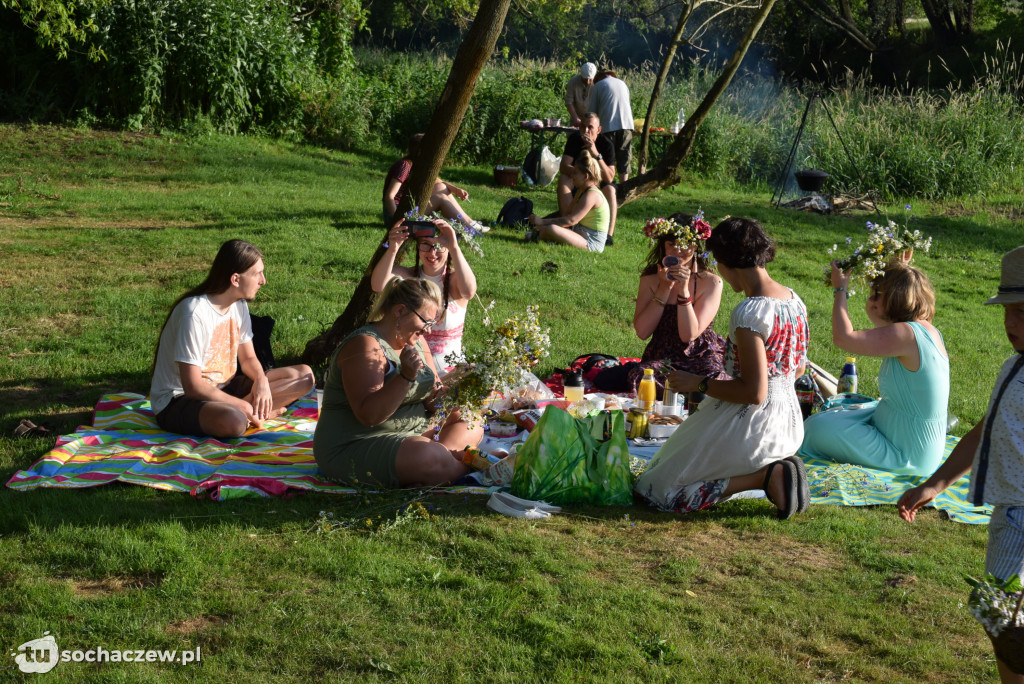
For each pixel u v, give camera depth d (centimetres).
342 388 469
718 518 459
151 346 688
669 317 603
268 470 490
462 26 3047
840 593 386
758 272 451
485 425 561
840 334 512
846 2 3234
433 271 589
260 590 362
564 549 411
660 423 571
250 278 545
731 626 357
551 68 2209
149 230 1043
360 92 1856
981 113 1817
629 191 1295
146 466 485
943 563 420
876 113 1895
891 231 530
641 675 321
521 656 329
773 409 452
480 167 1767
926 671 333
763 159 1906
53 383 615
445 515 440
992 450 282
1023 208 1584
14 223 1048
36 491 448
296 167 1528
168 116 1656
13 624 331
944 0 3212
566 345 761
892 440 529
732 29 3425
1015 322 278
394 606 356
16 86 1620
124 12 1589
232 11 1675
